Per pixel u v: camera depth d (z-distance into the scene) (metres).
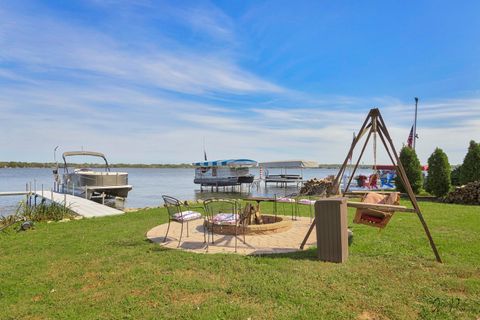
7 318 3.12
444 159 14.54
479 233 6.43
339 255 4.59
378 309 3.12
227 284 3.82
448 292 3.51
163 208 11.93
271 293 3.52
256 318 2.98
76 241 6.43
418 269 4.27
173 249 5.56
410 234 6.43
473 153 14.41
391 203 5.88
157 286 3.81
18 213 10.29
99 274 4.32
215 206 12.09
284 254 5.12
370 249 5.32
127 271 4.38
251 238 6.34
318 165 33.84
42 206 10.45
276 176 36.72
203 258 4.90
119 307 3.28
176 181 56.12
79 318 3.08
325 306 3.19
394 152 5.16
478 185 12.38
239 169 34.50
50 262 4.95
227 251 5.38
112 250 5.58
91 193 20.86
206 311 3.13
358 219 5.82
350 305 3.21
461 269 4.22
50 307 3.34
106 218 9.77
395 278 3.92
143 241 6.25
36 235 7.23
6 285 3.99
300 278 3.94
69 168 25.31
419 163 15.90
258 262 4.66
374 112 5.39
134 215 10.27
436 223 7.59
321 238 4.72
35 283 4.06
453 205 11.27
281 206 11.68
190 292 3.62
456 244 5.55
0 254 5.57
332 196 5.80
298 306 3.21
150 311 3.16
